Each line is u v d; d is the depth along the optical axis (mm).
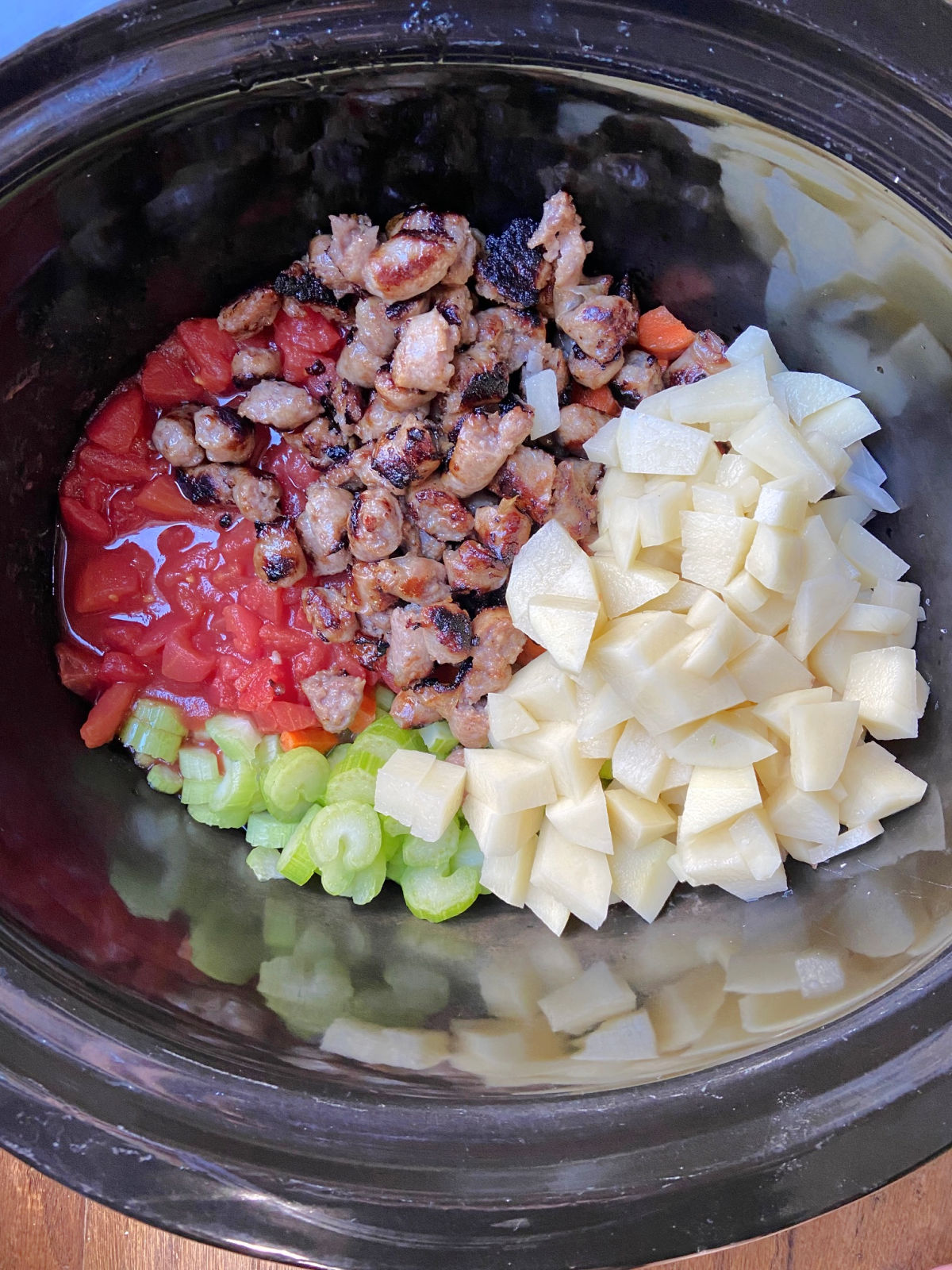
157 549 296
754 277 255
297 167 242
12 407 263
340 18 205
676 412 266
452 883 275
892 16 196
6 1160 282
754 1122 196
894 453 261
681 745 252
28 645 281
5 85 205
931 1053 198
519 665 285
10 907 220
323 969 257
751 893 260
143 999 218
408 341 260
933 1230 275
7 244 226
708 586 253
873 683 252
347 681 284
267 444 294
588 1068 212
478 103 225
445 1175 194
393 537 276
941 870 232
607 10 203
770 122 210
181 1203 197
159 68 207
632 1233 194
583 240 261
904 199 210
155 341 282
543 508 272
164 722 292
